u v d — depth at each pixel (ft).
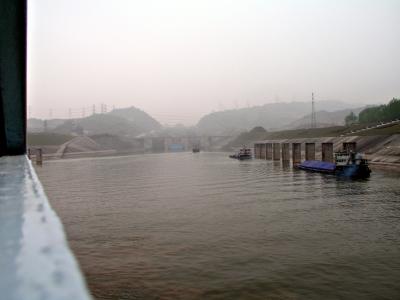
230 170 324.39
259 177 256.32
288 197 163.22
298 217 121.29
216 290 64.44
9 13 22.86
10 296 3.65
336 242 91.76
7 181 10.78
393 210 128.47
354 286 65.10
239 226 110.93
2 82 27.73
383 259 78.54
